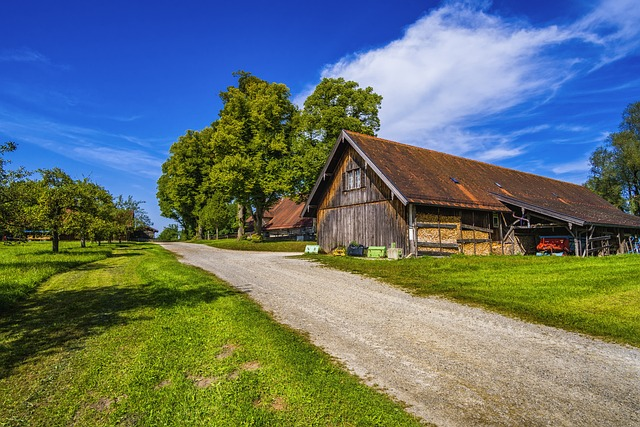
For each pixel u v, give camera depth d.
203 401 4.23
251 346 5.85
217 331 6.59
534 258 16.98
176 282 11.47
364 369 5.15
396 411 3.98
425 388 4.59
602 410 4.05
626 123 47.69
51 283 12.08
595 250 22.75
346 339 6.38
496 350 5.82
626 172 48.00
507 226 22.89
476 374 4.98
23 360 5.66
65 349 6.05
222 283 11.57
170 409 4.11
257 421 3.79
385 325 7.16
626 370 5.04
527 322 7.22
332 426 3.72
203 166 49.28
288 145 35.72
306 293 10.06
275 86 36.41
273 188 32.69
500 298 8.95
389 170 19.09
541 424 3.79
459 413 4.00
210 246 36.69
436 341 6.26
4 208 12.89
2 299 8.96
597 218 21.88
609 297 8.75
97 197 28.12
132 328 6.98
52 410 4.29
